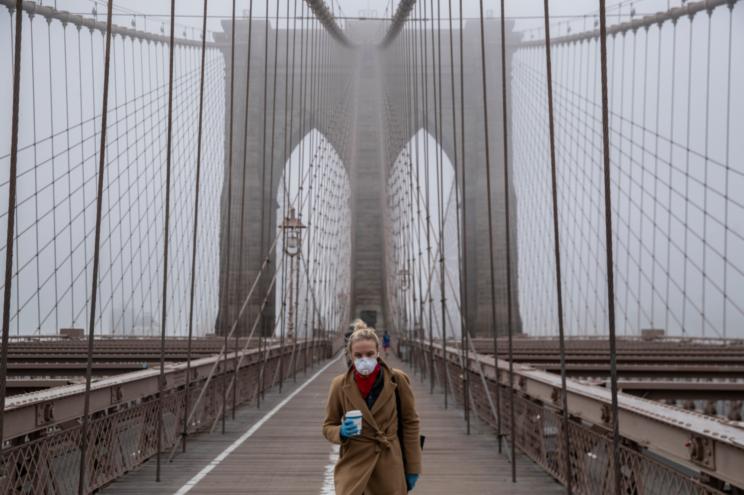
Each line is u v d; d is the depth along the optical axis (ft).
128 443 22.06
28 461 15.08
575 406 18.69
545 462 22.21
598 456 16.26
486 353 54.80
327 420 11.20
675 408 13.92
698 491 10.91
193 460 24.44
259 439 29.60
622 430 14.73
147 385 24.00
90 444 18.70
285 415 38.55
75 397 17.65
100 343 75.15
